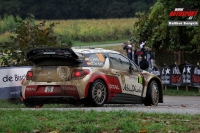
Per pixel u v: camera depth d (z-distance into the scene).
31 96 22.53
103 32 113.44
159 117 16.52
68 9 159.00
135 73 24.86
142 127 14.59
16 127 14.58
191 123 15.38
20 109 19.14
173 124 15.24
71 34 111.19
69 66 22.28
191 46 40.31
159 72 41.53
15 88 28.75
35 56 22.45
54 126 14.96
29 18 33.47
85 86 22.02
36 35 32.34
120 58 24.33
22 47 31.91
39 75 22.55
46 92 22.27
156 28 42.09
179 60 41.28
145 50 51.81
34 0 158.12
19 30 32.00
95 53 23.19
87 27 118.12
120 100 23.75
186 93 38.34
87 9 159.25
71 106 25.25
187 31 40.09
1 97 28.03
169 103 29.42
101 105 22.61
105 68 23.12
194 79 38.72
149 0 162.62
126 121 14.91
